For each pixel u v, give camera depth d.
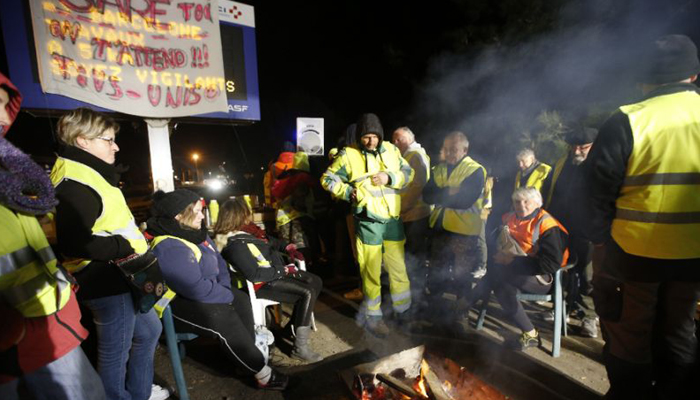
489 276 2.80
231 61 3.68
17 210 1.10
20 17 2.77
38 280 1.17
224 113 3.62
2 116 1.20
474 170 3.00
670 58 1.46
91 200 1.52
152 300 1.72
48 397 1.22
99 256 1.53
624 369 1.68
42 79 2.84
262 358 2.28
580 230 1.74
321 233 5.00
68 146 1.58
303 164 4.34
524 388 2.24
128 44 3.11
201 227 2.29
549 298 2.64
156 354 2.82
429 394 1.92
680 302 1.55
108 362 1.75
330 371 2.54
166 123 3.48
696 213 1.44
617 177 1.52
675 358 1.60
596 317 3.04
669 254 1.47
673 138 1.42
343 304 3.64
